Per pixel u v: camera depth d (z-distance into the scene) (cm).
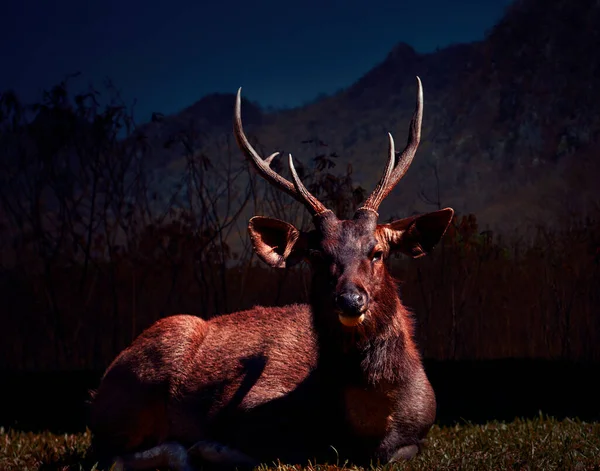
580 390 832
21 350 1027
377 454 526
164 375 595
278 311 615
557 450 512
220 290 1080
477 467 486
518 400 807
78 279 1077
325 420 538
